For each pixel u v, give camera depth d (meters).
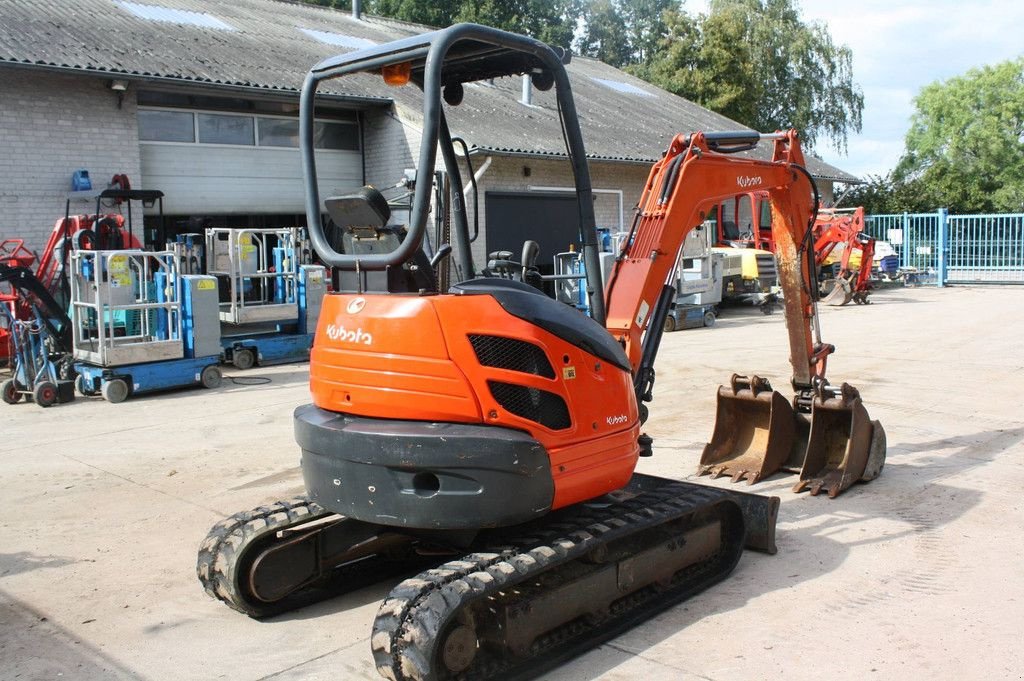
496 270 5.23
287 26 21.36
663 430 8.87
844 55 39.59
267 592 4.70
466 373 4.13
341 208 4.45
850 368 12.15
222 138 16.14
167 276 11.41
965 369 11.95
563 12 43.50
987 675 4.04
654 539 5.00
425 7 36.09
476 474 4.05
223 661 4.37
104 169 14.39
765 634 4.50
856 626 4.57
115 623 4.79
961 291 25.48
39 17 15.39
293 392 11.27
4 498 6.93
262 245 13.57
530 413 4.25
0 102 13.32
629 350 5.52
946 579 5.12
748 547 5.63
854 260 23.50
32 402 10.85
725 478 7.12
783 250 6.87
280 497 6.88
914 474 7.18
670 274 5.84
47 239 13.91
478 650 4.18
